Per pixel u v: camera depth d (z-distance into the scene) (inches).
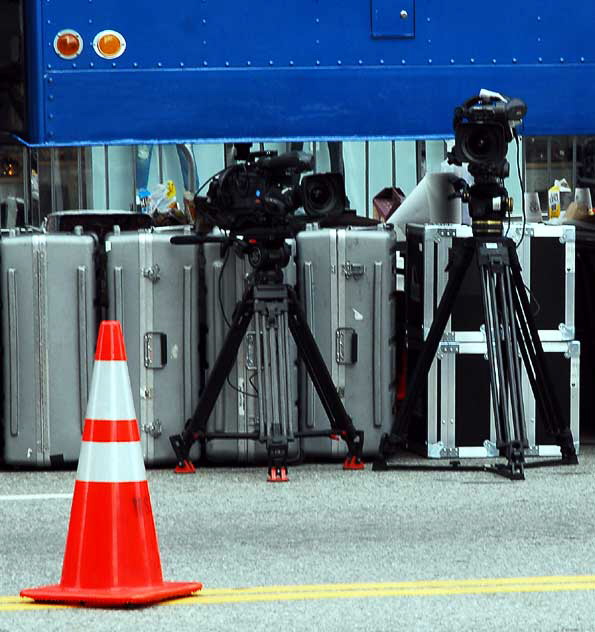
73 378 1166.3
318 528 935.7
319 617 718.5
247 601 750.5
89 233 1190.3
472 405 1201.4
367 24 1229.7
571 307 1210.0
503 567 825.5
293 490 1072.8
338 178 1142.3
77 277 1164.5
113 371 754.8
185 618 717.9
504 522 948.6
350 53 1228.5
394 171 1362.0
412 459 1215.6
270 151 1181.7
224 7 1218.6
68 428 1166.3
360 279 1188.5
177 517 974.4
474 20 1238.3
